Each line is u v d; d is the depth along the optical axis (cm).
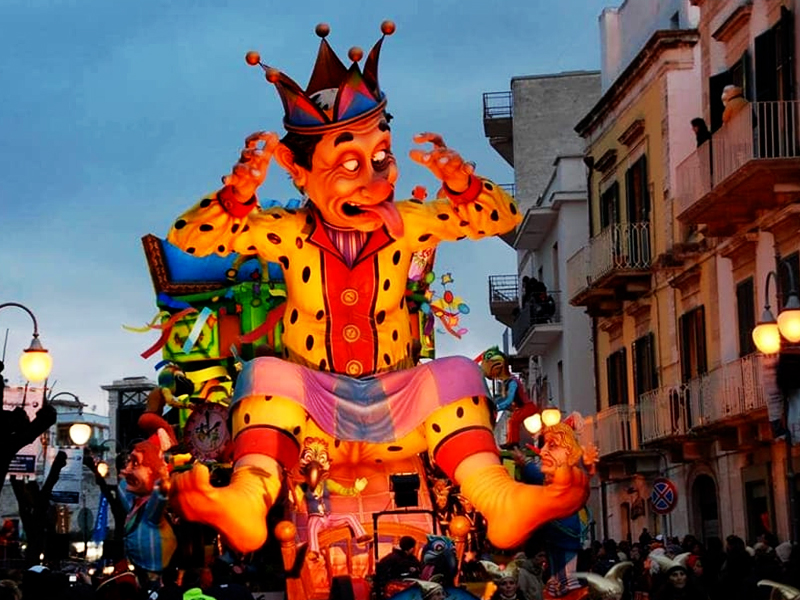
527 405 1677
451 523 1318
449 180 1373
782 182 2614
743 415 2694
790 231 2650
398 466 1396
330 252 1376
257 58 1360
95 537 2906
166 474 1355
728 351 2997
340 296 1377
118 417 3900
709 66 3122
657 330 3419
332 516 1351
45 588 1088
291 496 1334
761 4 2814
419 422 1343
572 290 3859
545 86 4991
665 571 1354
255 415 1319
